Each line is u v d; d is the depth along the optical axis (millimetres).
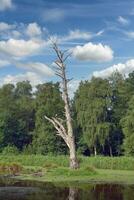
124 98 118750
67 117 69875
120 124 110250
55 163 82625
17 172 67312
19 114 127875
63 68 69500
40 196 40500
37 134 118562
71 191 44375
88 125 111438
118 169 74438
